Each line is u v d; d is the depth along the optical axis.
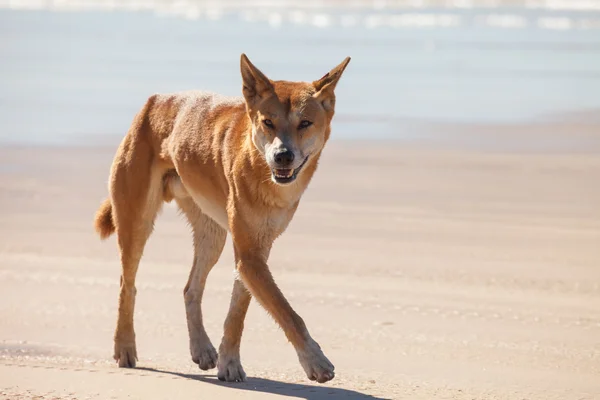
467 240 23.17
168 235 23.88
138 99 42.03
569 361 14.95
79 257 21.61
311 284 19.62
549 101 43.34
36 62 51.84
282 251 22.19
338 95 44.19
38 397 11.92
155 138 15.21
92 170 30.67
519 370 14.45
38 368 13.64
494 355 15.27
